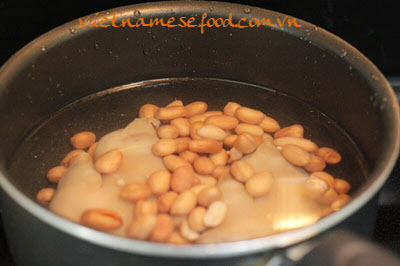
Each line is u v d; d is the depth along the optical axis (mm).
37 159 364
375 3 421
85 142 361
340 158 358
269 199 323
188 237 301
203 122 359
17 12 403
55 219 262
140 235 286
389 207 386
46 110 376
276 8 420
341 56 352
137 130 356
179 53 392
